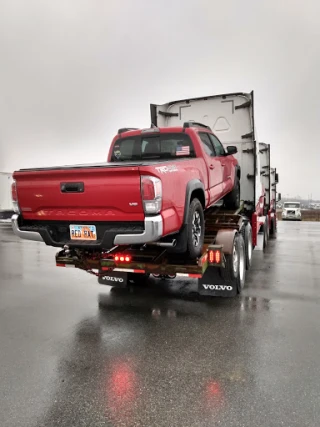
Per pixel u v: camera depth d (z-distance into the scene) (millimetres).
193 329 4199
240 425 2434
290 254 9789
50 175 4047
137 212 3705
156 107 8375
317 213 51031
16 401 2746
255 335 3992
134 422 2482
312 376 3070
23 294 5766
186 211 4312
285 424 2438
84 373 3168
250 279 6715
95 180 3830
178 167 4223
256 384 2947
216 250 4953
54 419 2529
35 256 9586
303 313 4730
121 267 4762
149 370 3211
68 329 4234
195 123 6047
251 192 8203
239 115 8070
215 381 3006
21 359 3451
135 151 5863
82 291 5934
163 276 6574
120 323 4430
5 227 18500
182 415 2549
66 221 4160
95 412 2600
